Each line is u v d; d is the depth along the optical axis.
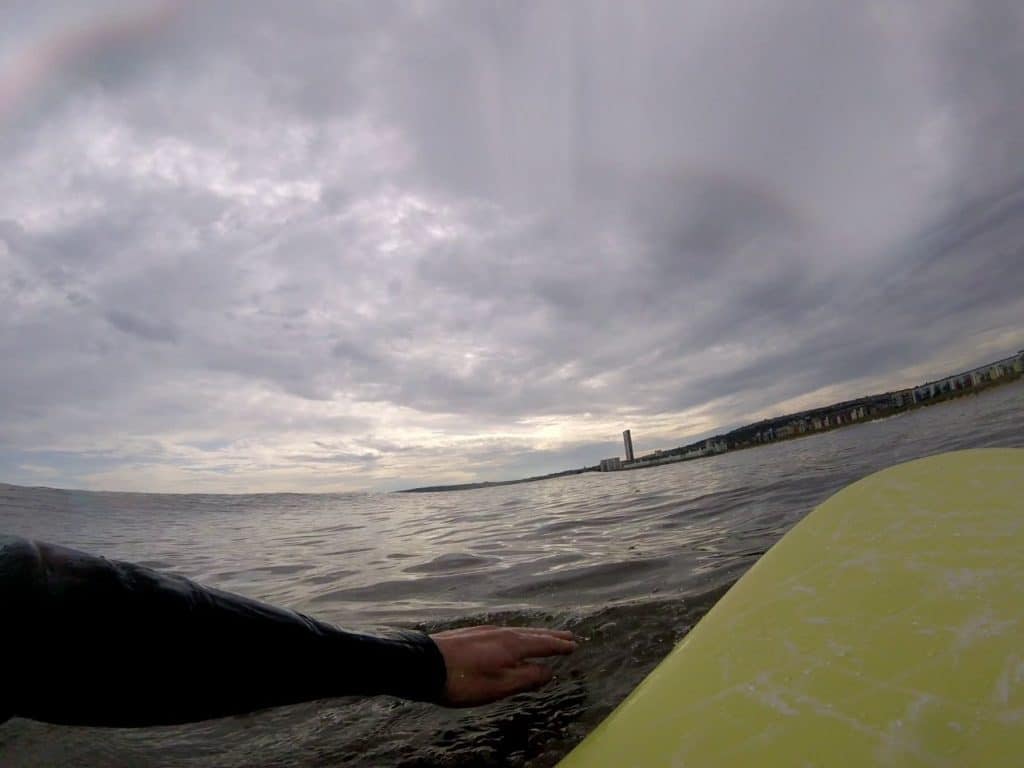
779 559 0.93
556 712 1.16
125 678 0.63
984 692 0.50
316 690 0.82
